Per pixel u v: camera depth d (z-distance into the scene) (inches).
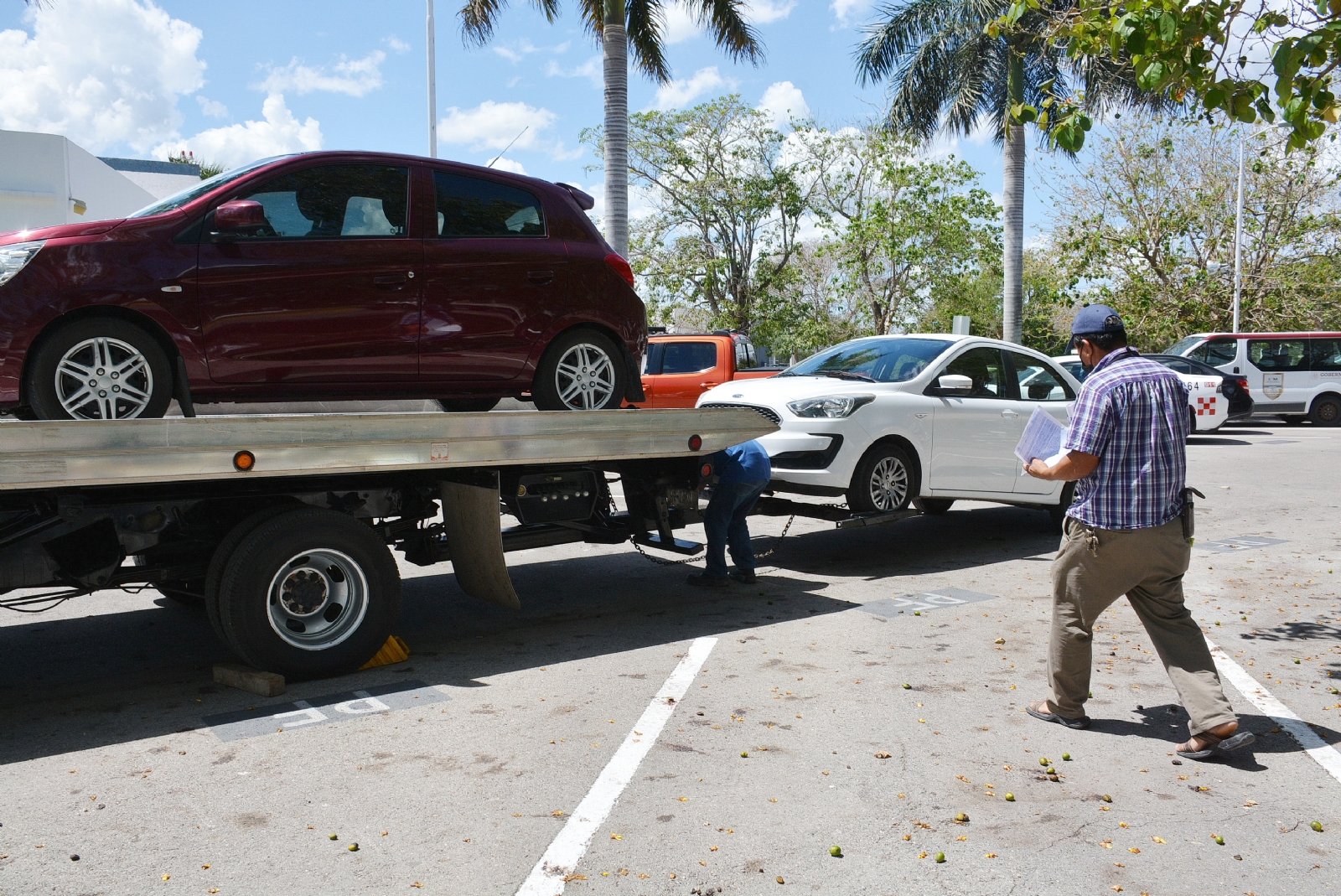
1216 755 167.5
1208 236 1197.7
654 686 202.4
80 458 164.6
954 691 200.8
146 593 294.8
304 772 156.3
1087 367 180.2
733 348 560.7
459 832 135.6
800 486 311.7
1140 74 237.6
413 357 217.9
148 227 190.5
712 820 140.5
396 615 214.4
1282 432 888.3
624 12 613.3
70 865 125.3
